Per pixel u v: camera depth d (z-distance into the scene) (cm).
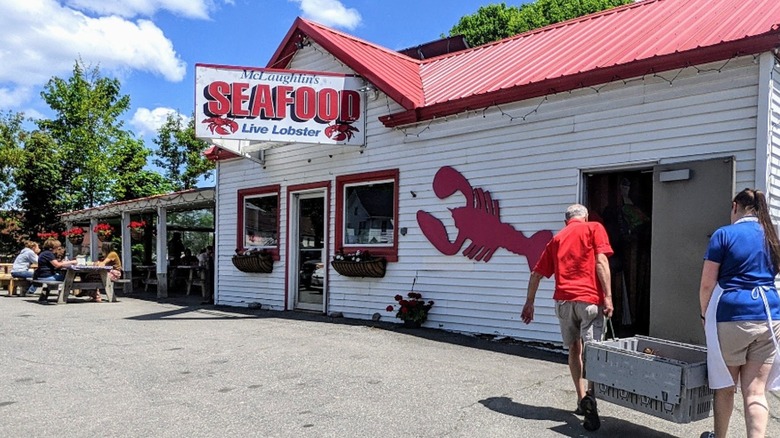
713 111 626
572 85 727
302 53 1170
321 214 1116
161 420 454
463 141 866
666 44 695
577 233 460
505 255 810
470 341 788
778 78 610
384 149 980
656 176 655
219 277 1302
